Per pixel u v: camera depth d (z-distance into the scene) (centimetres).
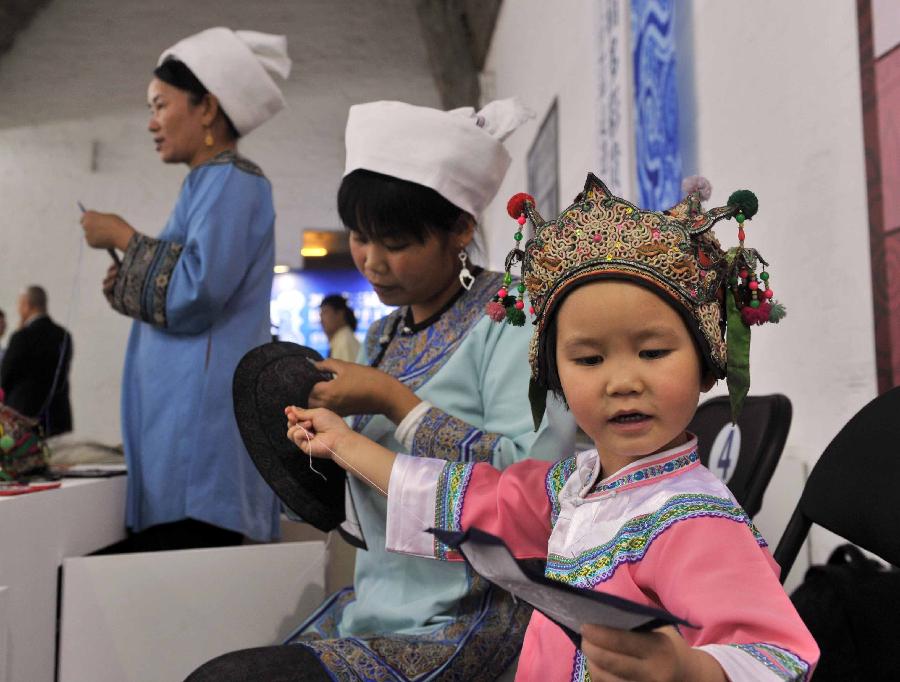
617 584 80
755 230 201
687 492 81
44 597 146
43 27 638
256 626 163
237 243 180
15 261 601
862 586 106
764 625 66
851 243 158
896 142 142
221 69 191
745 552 74
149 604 158
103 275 595
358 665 104
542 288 86
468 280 134
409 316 139
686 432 91
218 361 180
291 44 695
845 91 160
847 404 160
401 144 124
